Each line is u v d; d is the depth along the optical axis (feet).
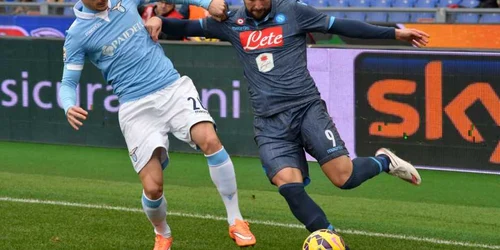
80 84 129.29
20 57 131.95
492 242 74.79
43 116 132.16
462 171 108.58
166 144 65.41
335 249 58.75
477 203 93.35
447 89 107.76
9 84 133.69
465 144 107.96
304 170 65.00
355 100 112.68
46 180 104.73
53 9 164.25
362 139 112.98
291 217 84.23
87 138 130.31
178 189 99.60
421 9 137.08
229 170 65.77
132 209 86.79
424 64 108.37
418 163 110.52
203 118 65.36
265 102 64.44
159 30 66.03
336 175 63.72
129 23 65.51
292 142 64.44
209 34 66.95
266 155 64.03
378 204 92.07
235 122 120.47
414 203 92.84
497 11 133.39
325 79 113.91
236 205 67.31
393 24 137.28
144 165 65.21
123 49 65.00
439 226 81.35
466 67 106.32
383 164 67.36
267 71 64.28
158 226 67.97
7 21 162.71
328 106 114.21
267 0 63.46
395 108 110.73
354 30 64.39
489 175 106.93
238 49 65.72
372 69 111.24
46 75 130.82
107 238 74.95
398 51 109.40
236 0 181.57
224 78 119.96
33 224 79.92
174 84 65.92
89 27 64.80
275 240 75.10
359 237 76.64
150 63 65.57
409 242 74.79
